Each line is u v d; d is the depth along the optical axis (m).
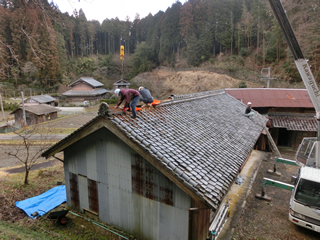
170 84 45.72
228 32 51.75
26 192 9.66
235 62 47.62
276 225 7.79
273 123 16.77
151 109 7.84
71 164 8.05
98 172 7.30
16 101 43.91
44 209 8.22
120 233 6.91
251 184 11.09
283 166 13.66
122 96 6.15
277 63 40.22
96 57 67.00
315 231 7.45
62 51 48.59
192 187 4.69
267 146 17.02
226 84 41.09
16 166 14.52
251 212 8.63
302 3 25.11
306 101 17.61
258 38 46.88
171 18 59.62
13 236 5.98
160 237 6.27
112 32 75.44
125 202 6.81
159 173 6.03
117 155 6.76
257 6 49.72
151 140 5.72
